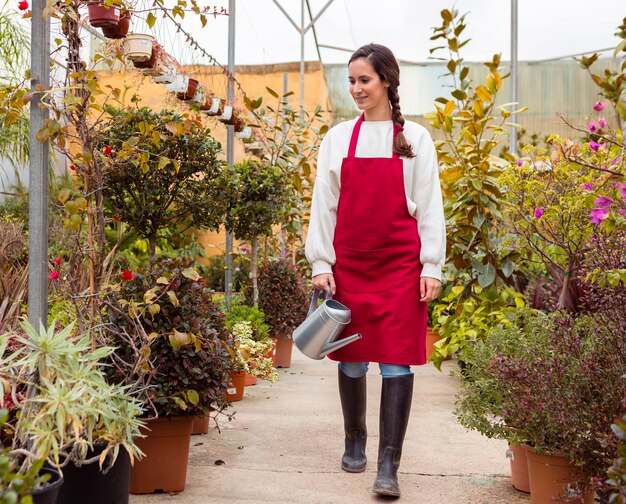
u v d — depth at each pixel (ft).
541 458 7.78
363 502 8.35
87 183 8.27
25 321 6.40
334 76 45.91
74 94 7.98
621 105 10.91
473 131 15.76
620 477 5.47
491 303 15.74
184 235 18.29
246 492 8.67
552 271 14.73
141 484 8.57
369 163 8.87
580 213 12.07
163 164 9.27
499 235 16.63
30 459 5.93
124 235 23.07
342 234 9.04
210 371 8.88
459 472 9.64
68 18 8.10
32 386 6.86
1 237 15.69
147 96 29.68
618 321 7.95
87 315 8.48
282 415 13.21
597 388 7.66
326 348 8.76
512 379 8.07
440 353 15.60
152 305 8.32
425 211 8.89
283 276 20.27
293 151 22.95
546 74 40.27
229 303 18.45
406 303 8.77
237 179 17.58
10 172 23.99
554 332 8.47
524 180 13.00
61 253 15.25
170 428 8.55
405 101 41.39
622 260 8.24
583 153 12.55
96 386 6.79
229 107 17.88
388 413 8.68
